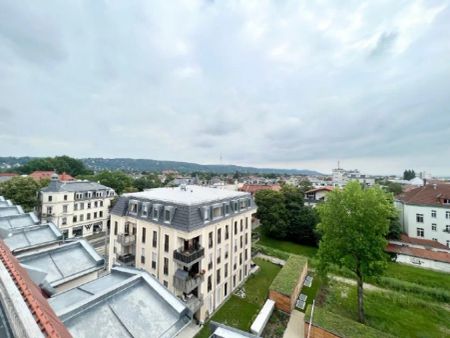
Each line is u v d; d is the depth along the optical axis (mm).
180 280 17922
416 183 90188
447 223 35000
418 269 30078
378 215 18016
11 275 5008
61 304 7723
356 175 141000
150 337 6875
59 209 40812
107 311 7242
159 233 20578
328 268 20328
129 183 71688
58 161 94250
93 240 42500
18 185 41219
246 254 27625
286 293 20422
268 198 43844
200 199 22047
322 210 20594
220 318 19875
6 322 3564
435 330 18562
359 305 19000
